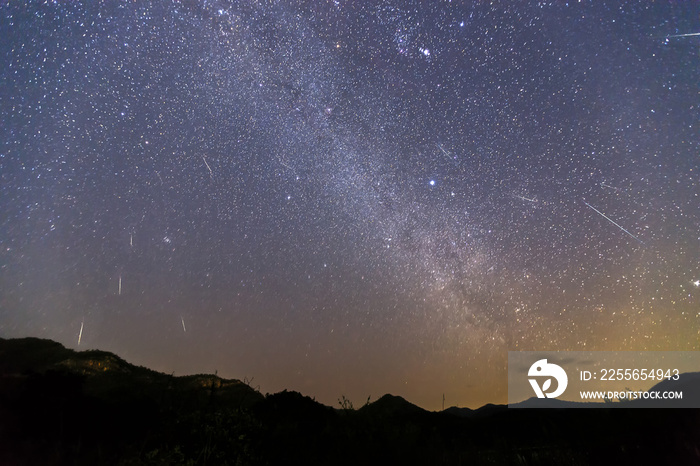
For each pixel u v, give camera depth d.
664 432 5.94
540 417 7.70
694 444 5.64
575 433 6.62
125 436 6.39
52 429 6.39
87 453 6.04
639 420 6.28
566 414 7.22
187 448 5.65
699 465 5.39
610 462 5.82
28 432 6.30
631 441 6.07
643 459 5.71
